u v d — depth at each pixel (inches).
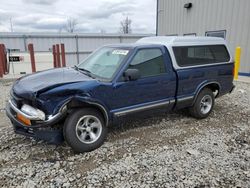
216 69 208.7
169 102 182.5
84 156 141.8
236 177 120.3
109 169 127.3
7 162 134.3
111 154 143.9
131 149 150.5
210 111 214.4
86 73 165.9
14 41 763.4
